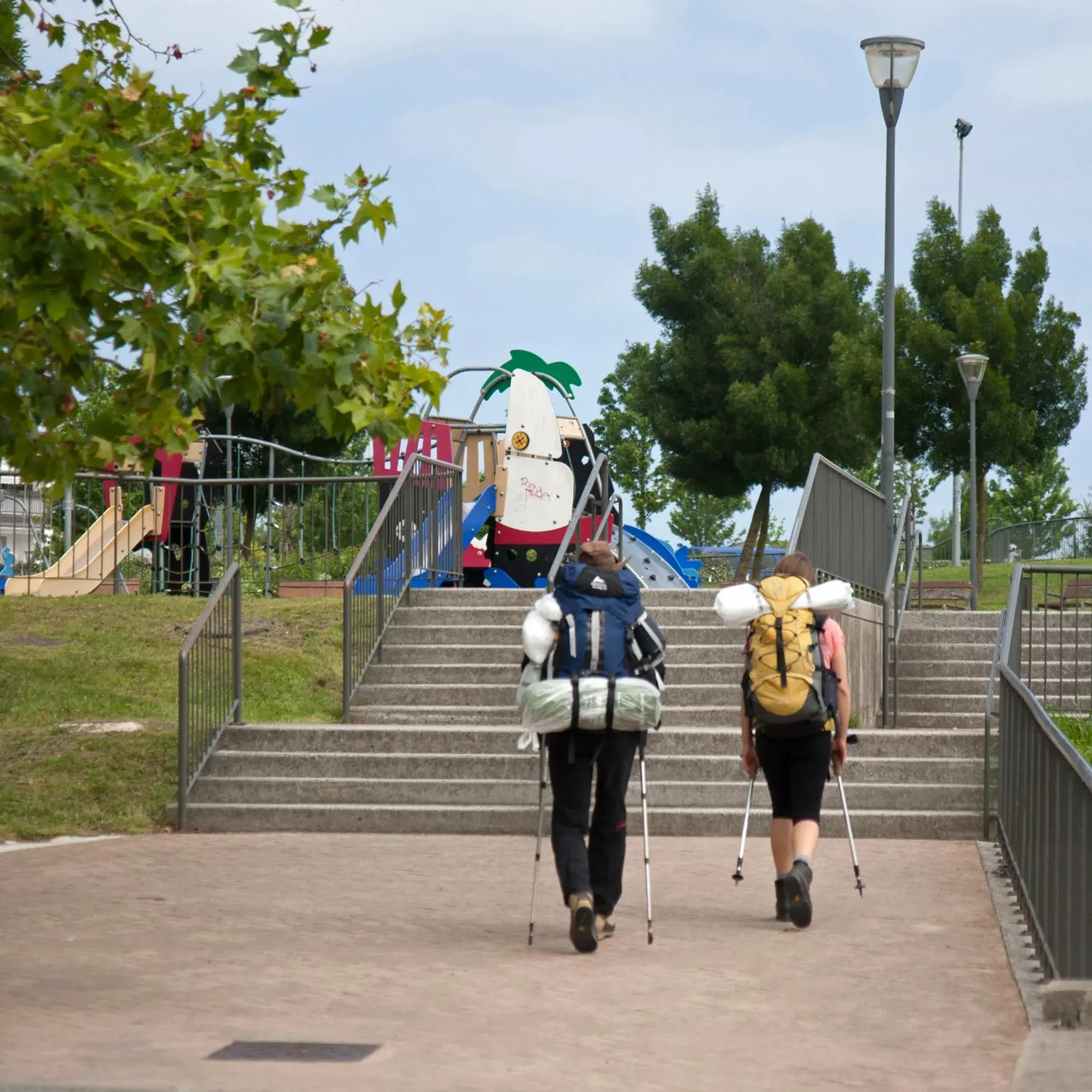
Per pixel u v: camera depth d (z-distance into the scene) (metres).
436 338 17.22
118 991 14.67
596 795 17.61
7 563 50.41
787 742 18.70
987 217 84.81
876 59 43.75
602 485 48.09
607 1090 11.29
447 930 17.89
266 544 45.38
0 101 14.41
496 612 34.84
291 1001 14.25
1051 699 36.91
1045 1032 12.91
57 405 16.41
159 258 14.63
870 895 20.22
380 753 27.98
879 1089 11.31
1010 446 81.06
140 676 35.41
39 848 24.50
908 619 42.22
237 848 24.61
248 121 17.41
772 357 94.00
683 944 17.08
